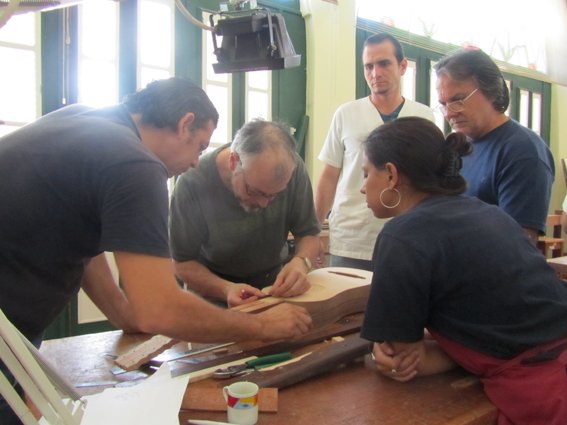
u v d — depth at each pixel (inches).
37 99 97.0
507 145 59.8
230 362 45.2
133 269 34.9
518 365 39.6
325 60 131.1
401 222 41.7
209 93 118.9
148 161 36.4
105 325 105.4
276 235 68.4
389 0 152.9
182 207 63.7
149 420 32.3
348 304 57.7
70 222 37.4
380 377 43.9
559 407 37.5
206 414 36.7
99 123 38.5
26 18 95.0
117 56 104.7
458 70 58.8
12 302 36.9
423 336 44.0
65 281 40.3
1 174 36.8
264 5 122.0
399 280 40.2
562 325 40.8
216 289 61.2
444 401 39.4
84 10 100.0
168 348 47.6
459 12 173.3
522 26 196.1
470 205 43.2
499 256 39.9
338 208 91.3
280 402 38.9
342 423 35.7
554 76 160.9
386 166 43.8
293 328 47.6
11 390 25.2
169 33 111.1
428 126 43.9
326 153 95.0
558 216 192.2
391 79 87.0
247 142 54.9
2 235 36.0
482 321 40.5
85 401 33.7
